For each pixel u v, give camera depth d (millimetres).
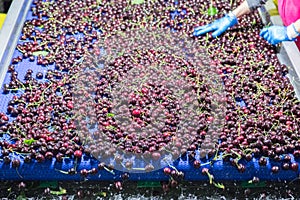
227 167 3100
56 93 3711
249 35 4375
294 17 4289
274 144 3160
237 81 3781
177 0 4938
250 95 3658
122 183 3119
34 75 3889
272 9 4660
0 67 3844
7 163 3080
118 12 4715
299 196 3064
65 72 3930
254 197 3059
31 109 3494
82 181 3143
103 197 3051
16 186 3119
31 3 4855
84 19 4613
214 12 4730
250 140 3174
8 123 3350
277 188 3115
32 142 3160
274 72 3883
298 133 3250
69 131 3264
